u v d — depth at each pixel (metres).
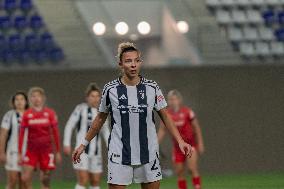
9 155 41.34
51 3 77.94
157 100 23.55
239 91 65.94
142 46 79.06
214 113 65.44
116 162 23.28
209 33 77.56
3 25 74.94
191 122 45.50
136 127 23.30
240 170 65.75
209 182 56.72
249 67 66.19
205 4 80.75
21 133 39.91
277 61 78.25
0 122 61.50
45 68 68.88
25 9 77.06
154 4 80.81
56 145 40.97
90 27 77.19
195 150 45.53
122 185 23.39
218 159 65.44
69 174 61.50
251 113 66.00
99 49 74.00
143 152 23.31
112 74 63.38
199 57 75.69
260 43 78.81
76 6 78.69
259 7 82.19
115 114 23.39
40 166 40.34
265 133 66.19
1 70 65.81
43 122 39.97
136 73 23.28
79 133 42.12
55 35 74.56
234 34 78.94
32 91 40.28
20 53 72.25
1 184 59.09
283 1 83.50
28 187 40.34
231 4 81.44
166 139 63.44
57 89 62.59
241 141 65.81
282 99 66.44
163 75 64.56
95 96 41.88
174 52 77.88
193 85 65.06
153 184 23.61
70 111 62.66
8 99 61.75
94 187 42.25
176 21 78.38
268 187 52.00
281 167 66.44
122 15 79.94
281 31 80.12
